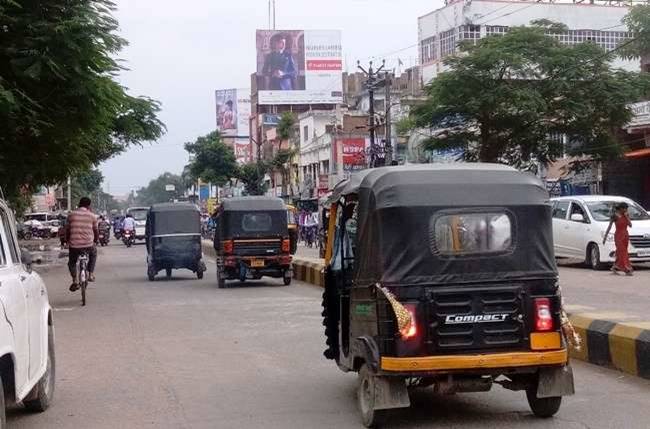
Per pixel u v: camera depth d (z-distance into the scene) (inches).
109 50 593.6
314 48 2876.5
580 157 1337.4
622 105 1197.1
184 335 514.9
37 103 593.6
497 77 1198.9
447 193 273.4
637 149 1352.1
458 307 268.2
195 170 2960.1
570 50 1211.9
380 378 270.8
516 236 275.0
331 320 339.9
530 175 287.0
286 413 309.4
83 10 586.2
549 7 1983.3
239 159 3398.1
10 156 695.1
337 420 297.3
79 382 375.9
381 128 2151.8
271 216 853.8
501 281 271.4
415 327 264.1
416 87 2319.1
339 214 336.2
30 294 284.0
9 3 555.2
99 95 609.9
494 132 1238.9
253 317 598.2
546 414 289.0
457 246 270.7
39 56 562.9
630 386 343.9
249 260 844.6
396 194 271.1
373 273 273.7
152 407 324.8
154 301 725.3
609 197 973.8
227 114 3474.4
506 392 336.5
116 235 2726.4
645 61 1370.6
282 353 443.2
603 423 282.5
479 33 1953.7
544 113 1194.6
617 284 729.6
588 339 396.5
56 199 3725.4
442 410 306.2
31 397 311.3
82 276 690.2
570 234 959.0
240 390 352.5
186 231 972.6
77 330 544.1
